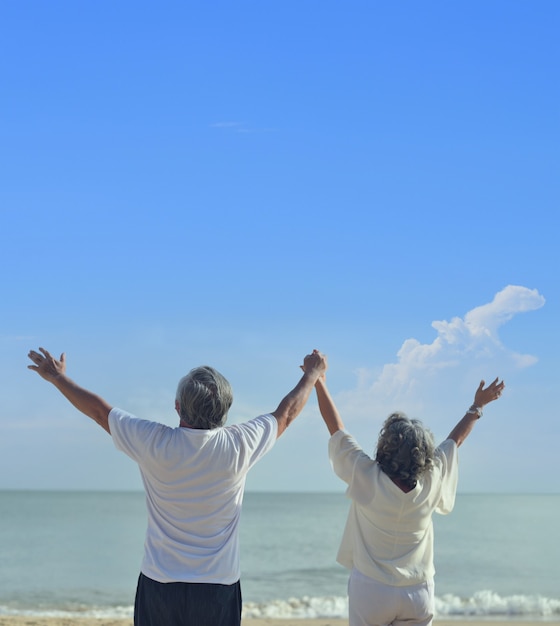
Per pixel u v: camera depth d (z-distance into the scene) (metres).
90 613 17.84
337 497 153.50
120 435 3.82
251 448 3.90
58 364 4.01
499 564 34.69
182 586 3.70
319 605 18.67
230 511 3.85
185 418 3.89
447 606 17.73
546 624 14.15
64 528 57.94
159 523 3.79
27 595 22.33
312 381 4.30
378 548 4.18
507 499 158.38
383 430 4.29
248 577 28.53
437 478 4.24
